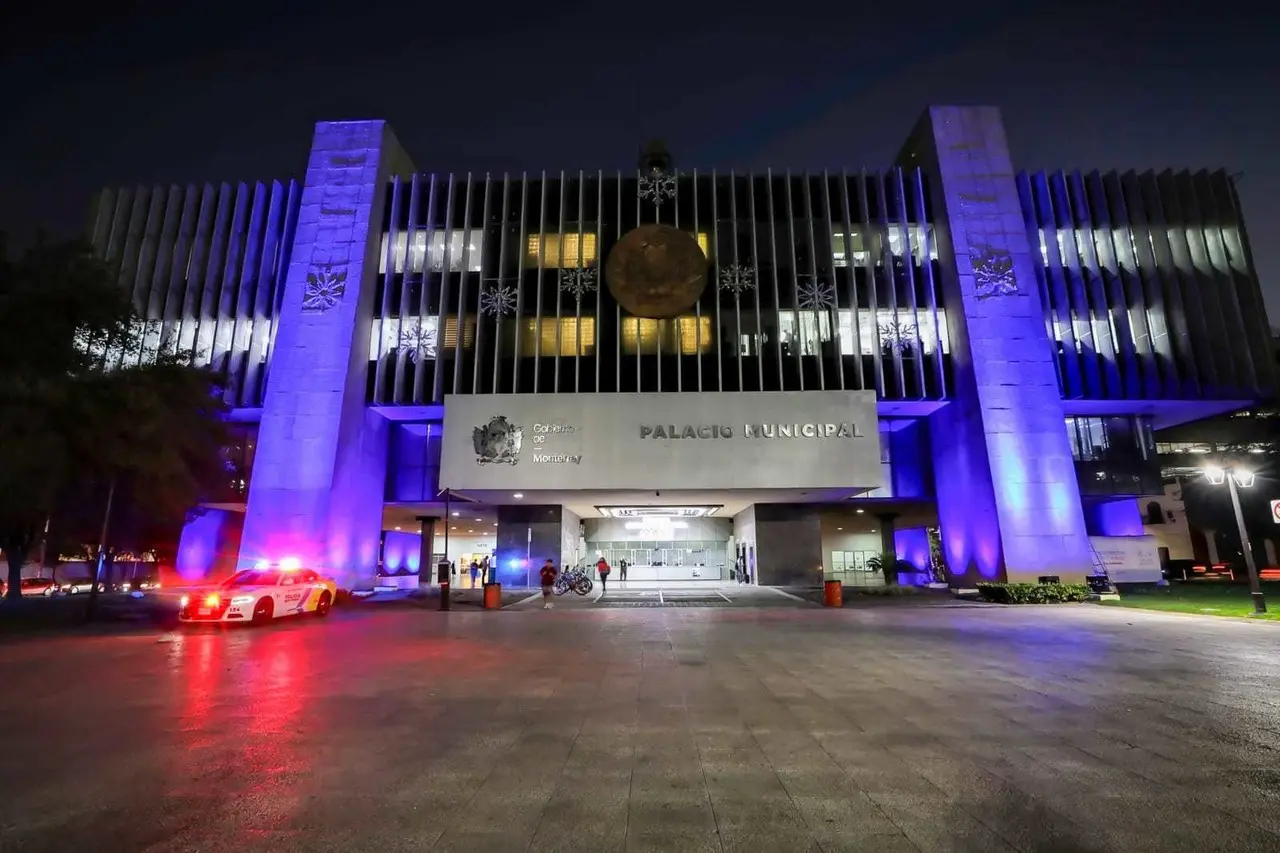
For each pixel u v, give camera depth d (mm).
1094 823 4262
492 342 33406
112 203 36281
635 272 33000
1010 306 31516
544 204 34562
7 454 18344
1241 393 33188
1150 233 34875
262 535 28922
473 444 31250
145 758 5781
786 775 5258
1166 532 55625
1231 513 53031
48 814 4500
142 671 10484
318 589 20766
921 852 3867
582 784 5074
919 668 10430
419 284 34156
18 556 28188
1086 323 33562
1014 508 29109
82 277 22031
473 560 45000
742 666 10703
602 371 32500
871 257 33906
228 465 35406
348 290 32062
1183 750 5883
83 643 14250
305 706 7844
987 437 29859
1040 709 7520
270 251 34594
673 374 32594
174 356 26141
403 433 36531
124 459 20578
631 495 32812
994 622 17953
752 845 3980
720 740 6293
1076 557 28625
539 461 31094
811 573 36219
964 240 32562
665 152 35406
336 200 33500
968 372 31062
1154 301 33906
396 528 47000
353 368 31547
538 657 11820
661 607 24156
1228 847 3895
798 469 30906
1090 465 36312
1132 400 33344
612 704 7879
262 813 4512
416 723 6992
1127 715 7215
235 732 6656
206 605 17219
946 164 33812
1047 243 34312
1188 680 9289
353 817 4434
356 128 34781
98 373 21766
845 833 4141
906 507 39906
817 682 9258
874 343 32656
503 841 4051
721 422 31375
